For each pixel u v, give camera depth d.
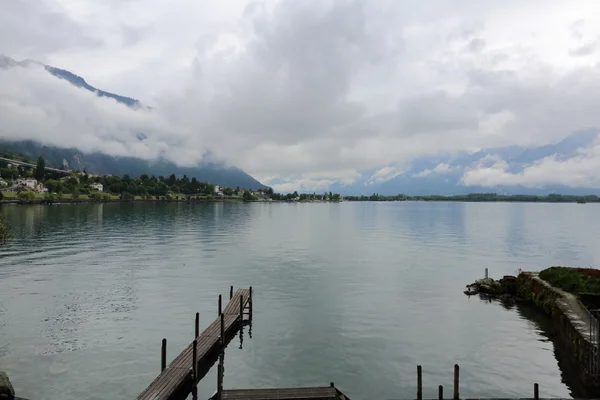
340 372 30.08
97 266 69.00
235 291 53.53
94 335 36.38
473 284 56.50
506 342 36.53
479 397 26.75
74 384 27.47
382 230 152.25
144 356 32.09
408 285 58.41
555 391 27.86
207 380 28.84
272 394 25.02
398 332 38.62
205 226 153.12
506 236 130.62
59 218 167.75
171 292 52.31
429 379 29.17
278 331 38.44
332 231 145.88
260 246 99.94
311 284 58.31
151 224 154.12
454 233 140.75
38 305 45.22
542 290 46.75
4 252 82.12
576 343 31.12
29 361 30.80
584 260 82.69
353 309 45.84
